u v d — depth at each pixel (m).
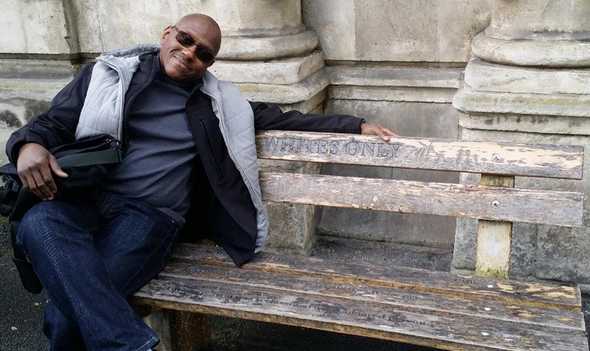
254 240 2.59
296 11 3.34
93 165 2.39
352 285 2.38
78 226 2.31
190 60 2.47
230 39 3.22
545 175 2.33
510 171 2.36
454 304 2.23
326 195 2.59
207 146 2.55
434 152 2.45
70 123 2.48
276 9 3.21
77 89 2.52
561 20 2.75
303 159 2.62
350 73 3.49
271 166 3.25
